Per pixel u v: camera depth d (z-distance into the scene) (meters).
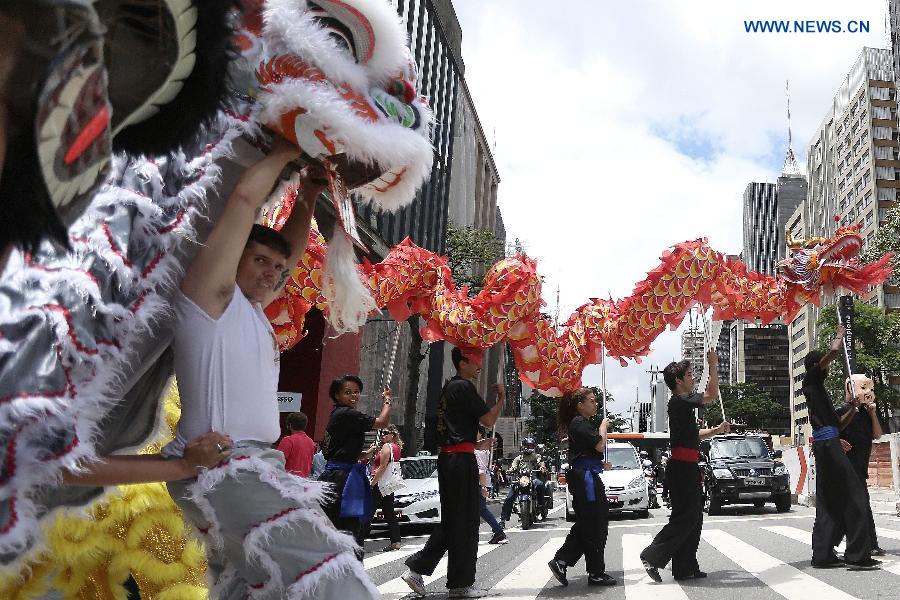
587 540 6.23
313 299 4.36
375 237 24.67
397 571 7.77
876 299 67.25
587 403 6.59
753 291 6.48
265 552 2.19
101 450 2.31
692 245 6.17
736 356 169.50
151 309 2.04
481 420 5.79
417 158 2.54
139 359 2.21
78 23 1.25
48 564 2.60
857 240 6.39
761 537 10.16
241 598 2.34
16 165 1.27
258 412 2.36
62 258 1.89
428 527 14.12
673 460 6.46
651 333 6.10
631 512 18.91
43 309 1.80
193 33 1.65
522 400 73.81
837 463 6.58
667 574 6.91
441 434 5.80
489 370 62.38
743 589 5.71
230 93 2.04
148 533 2.78
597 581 6.21
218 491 2.20
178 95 1.77
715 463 18.31
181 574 2.81
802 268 6.44
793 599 5.21
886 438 24.19
